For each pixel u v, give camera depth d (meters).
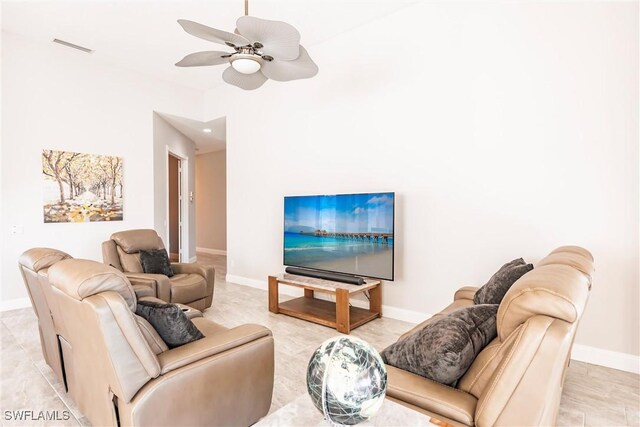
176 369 1.49
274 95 4.88
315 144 4.41
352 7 3.55
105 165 4.90
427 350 1.34
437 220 3.43
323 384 1.00
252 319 3.71
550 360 0.99
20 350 2.87
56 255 1.98
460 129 3.27
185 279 3.89
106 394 1.47
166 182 6.09
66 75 4.51
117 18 3.73
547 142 2.84
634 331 2.53
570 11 2.73
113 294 1.34
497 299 2.10
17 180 4.12
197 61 2.58
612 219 2.59
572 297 1.01
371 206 3.56
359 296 4.02
